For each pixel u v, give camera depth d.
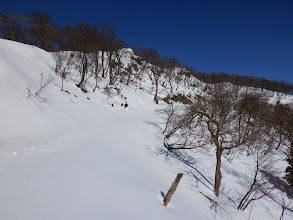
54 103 13.09
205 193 9.55
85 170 6.33
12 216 3.35
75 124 12.16
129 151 10.59
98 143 9.91
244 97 25.52
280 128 23.72
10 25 22.75
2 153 5.75
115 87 30.55
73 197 4.51
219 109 16.53
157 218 4.92
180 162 13.03
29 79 13.01
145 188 6.57
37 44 28.55
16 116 8.53
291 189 14.58
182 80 60.69
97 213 4.13
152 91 42.88
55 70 20.08
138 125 18.25
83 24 23.17
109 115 19.22
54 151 7.30
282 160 20.16
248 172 16.05
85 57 21.53
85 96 20.06
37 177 5.04
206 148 17.81
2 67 10.54
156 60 46.75
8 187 4.22
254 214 10.00
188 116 16.08
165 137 16.86
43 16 26.11
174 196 7.32
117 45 32.69
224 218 8.04
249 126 20.05
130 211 4.69
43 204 3.93
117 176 6.67
